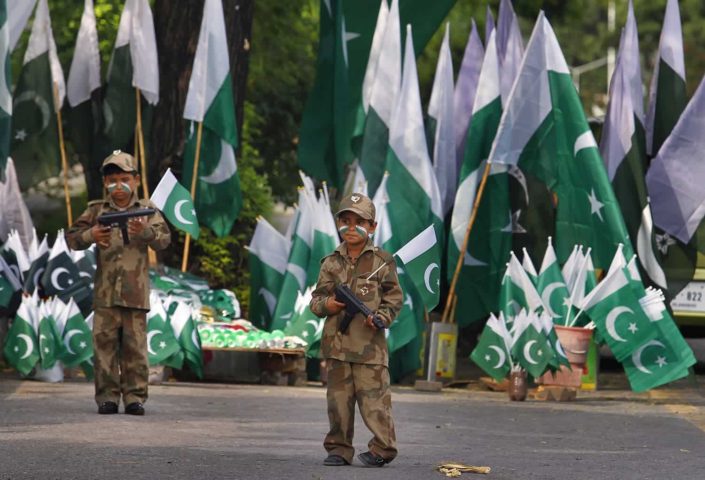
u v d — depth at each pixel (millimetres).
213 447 22328
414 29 44188
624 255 37219
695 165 38938
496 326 34969
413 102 38781
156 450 21609
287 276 38781
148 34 40250
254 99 59500
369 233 20766
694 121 38875
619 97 39031
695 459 22875
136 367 27141
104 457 20547
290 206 61125
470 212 39156
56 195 61938
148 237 27188
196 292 38656
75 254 35531
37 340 34188
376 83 40062
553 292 36594
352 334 20578
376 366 20578
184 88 42688
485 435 25984
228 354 37719
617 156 38844
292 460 21078
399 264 37500
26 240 38469
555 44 38031
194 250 46188
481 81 39281
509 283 36250
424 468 20625
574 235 38156
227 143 40438
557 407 32719
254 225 49344
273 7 58156
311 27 60438
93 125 41906
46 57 40156
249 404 30359
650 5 161875
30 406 27859
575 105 37906
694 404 34469
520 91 38125
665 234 39250
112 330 27125
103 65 55438
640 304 35625
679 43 40188
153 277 37875
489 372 35000
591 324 36281
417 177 38531
